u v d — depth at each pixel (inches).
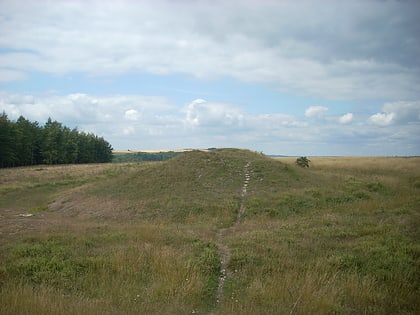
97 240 565.6
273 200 943.0
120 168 2231.8
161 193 1060.5
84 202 1083.3
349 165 1942.7
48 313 285.9
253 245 515.2
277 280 378.3
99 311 295.1
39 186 1541.6
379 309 318.0
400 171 1688.0
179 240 558.6
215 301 357.4
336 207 870.4
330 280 373.1
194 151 1430.9
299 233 589.9
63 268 424.8
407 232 552.1
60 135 3262.8
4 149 2583.7
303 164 1711.4
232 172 1225.4
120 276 401.7
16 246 512.1
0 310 290.7
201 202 943.7
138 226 703.1
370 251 460.8
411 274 384.8
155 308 316.8
